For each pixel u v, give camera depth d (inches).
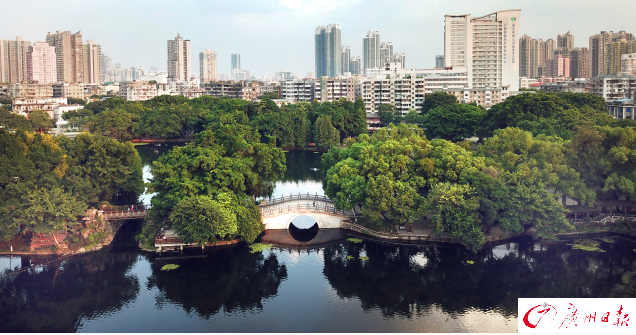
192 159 5851.4
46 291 4852.4
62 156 6097.4
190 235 5423.2
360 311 4537.4
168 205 5723.4
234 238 5930.1
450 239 5802.2
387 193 5738.2
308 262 5521.7
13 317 4411.9
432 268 5359.3
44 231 5359.3
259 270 5334.6
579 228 6063.0
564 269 5285.4
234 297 4803.2
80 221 6043.3
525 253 5659.5
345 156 7003.0
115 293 4840.1
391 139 6914.4
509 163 6053.2
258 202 6717.5
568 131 7180.1
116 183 6717.5
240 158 6141.7
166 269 5310.0
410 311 4539.9
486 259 5551.2
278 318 4411.9
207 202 5408.5
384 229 6067.9
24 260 5438.0
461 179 5861.2
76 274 5177.2
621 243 5851.4
